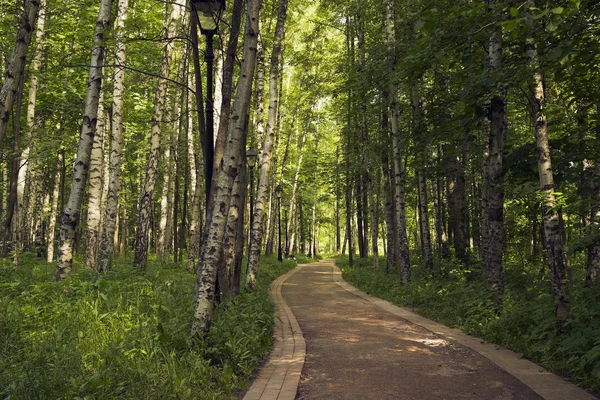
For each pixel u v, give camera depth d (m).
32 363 5.07
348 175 28.08
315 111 31.55
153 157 16.42
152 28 17.11
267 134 15.67
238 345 6.68
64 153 25.36
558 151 9.18
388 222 22.03
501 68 8.90
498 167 10.12
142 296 8.88
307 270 32.28
